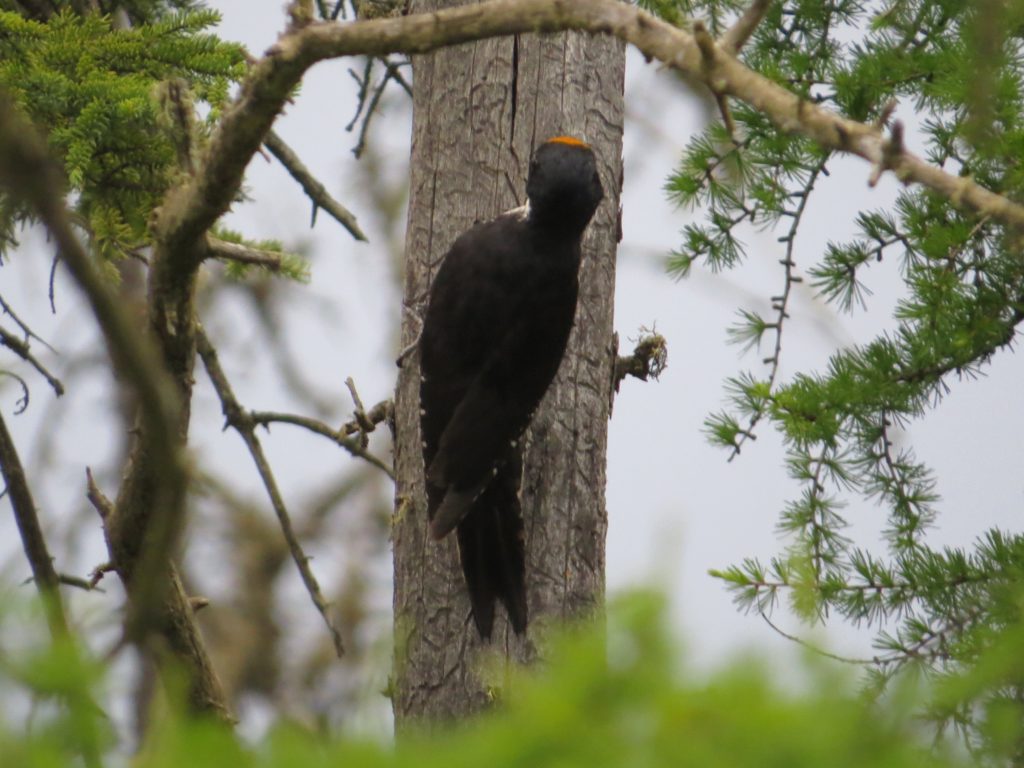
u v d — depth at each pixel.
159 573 3.95
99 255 8.88
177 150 8.34
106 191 8.93
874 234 9.25
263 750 2.86
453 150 9.37
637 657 2.85
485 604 8.60
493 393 8.73
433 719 8.83
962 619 8.13
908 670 3.12
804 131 5.27
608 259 9.52
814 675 2.77
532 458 9.08
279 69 6.58
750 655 2.78
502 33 6.20
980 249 9.15
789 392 9.05
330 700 15.09
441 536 8.27
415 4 9.58
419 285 9.45
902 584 8.62
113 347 3.91
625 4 5.88
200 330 10.55
